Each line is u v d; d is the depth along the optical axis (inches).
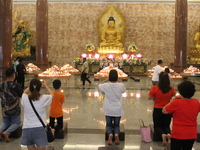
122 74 439.8
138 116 297.9
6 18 460.1
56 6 871.7
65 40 878.4
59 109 219.8
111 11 865.5
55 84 221.3
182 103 148.4
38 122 153.9
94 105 354.3
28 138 154.3
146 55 875.4
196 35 830.5
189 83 150.2
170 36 870.4
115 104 211.2
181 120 147.7
